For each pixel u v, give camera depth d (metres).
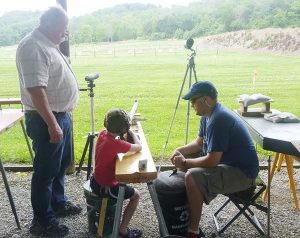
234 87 13.02
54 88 3.48
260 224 3.99
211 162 3.44
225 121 3.44
